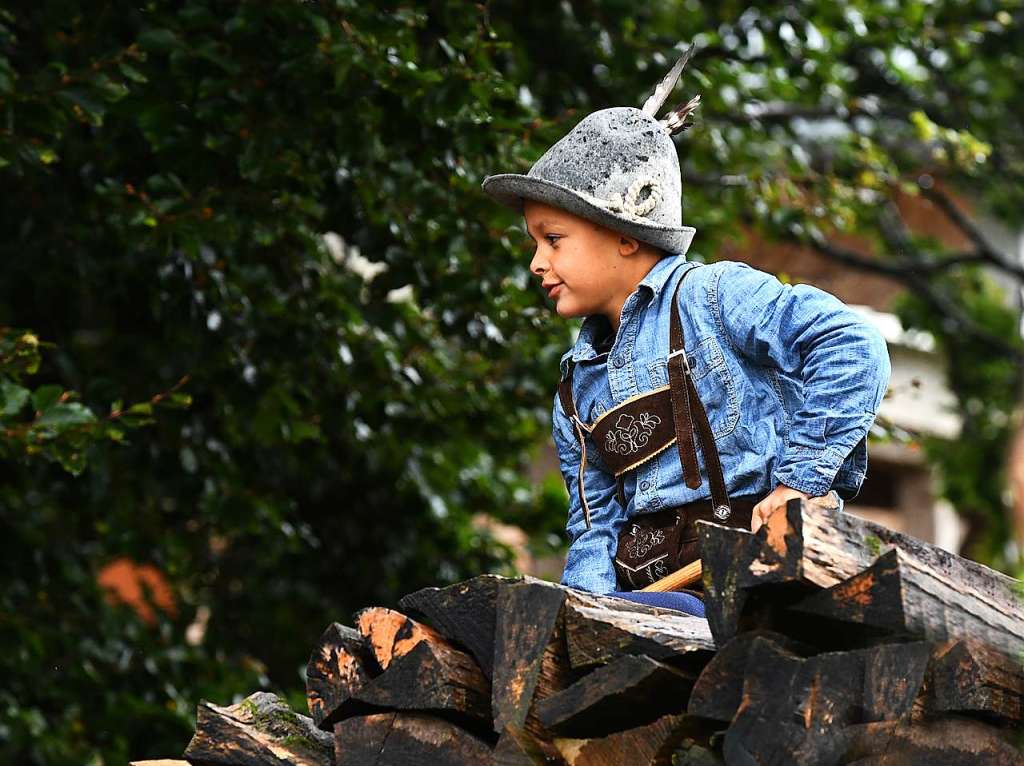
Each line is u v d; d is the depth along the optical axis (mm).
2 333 9641
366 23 10219
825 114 17688
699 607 5547
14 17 10984
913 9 16375
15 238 12125
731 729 4500
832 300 5770
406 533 14336
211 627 14734
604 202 6062
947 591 4590
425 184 11109
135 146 11367
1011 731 4523
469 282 11586
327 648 5480
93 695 13375
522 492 15094
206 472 13125
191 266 12102
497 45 10750
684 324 5945
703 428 5816
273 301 11758
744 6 15000
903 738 4324
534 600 5000
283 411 12203
